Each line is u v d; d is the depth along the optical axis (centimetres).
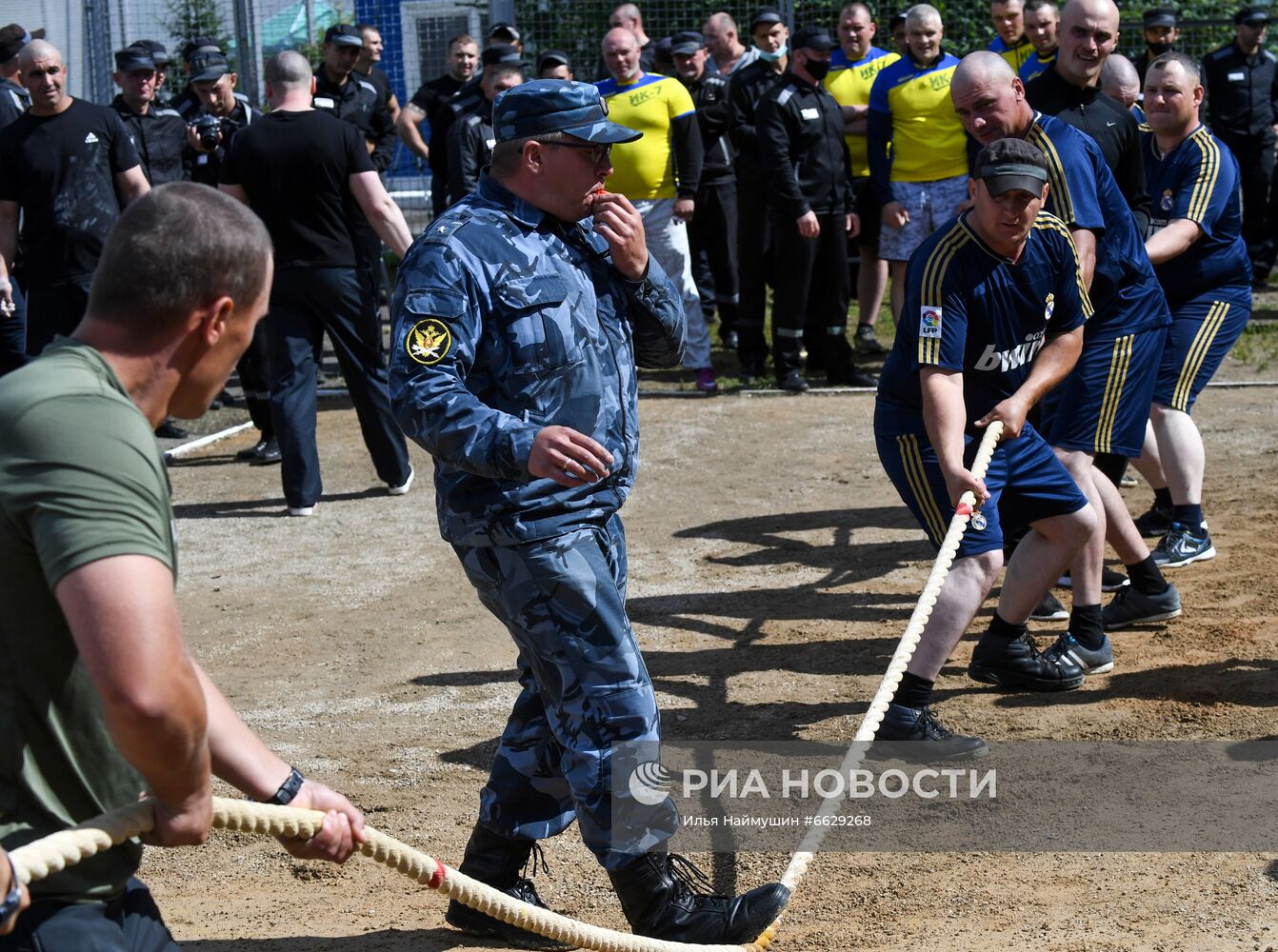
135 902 307
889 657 752
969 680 716
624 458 455
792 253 1377
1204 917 462
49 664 282
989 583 620
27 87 1120
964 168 1395
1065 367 629
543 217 446
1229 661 713
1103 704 671
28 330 1159
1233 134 1908
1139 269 742
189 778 274
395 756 656
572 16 1936
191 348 291
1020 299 603
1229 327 879
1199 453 873
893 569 910
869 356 1573
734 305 1627
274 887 536
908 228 1415
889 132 1401
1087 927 461
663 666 754
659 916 458
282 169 1041
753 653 770
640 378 1541
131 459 268
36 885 284
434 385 418
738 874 527
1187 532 875
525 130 438
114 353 285
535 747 477
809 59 1341
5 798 285
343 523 1072
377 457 1130
